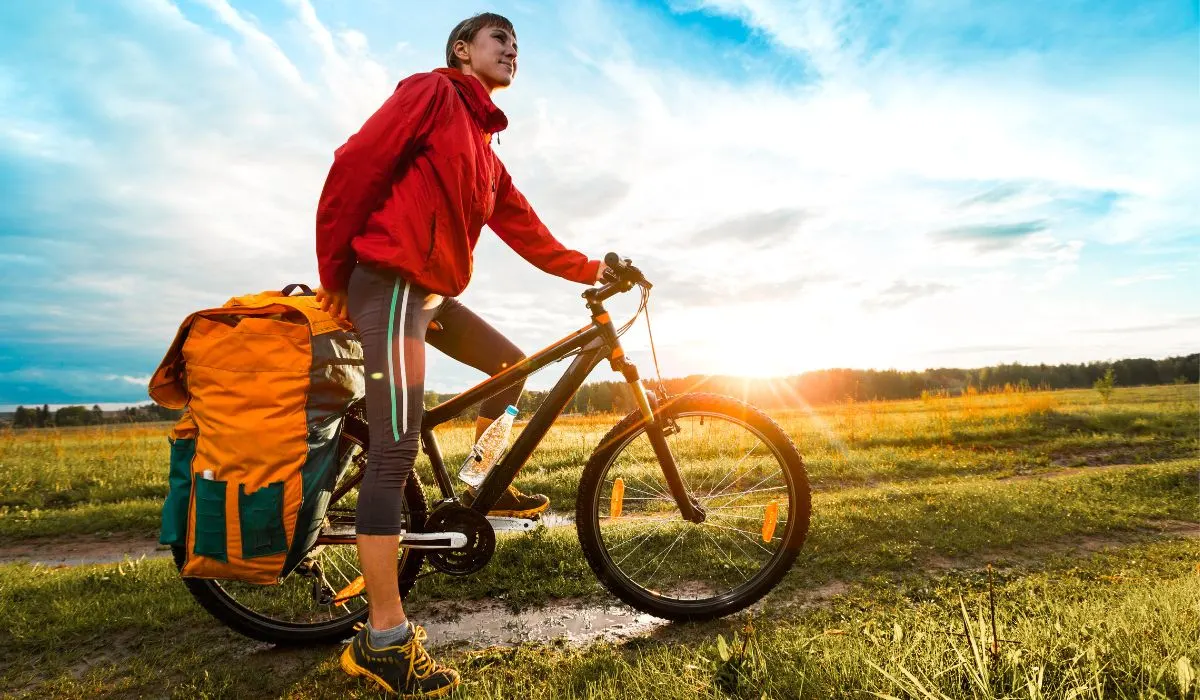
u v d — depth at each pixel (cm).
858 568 297
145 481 757
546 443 734
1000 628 179
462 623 238
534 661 196
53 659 210
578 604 255
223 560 180
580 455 688
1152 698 129
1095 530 384
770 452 241
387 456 181
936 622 207
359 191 167
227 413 178
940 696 134
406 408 181
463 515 215
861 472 711
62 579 280
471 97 190
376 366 179
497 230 238
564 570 286
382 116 169
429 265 177
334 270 178
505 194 231
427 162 176
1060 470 751
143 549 493
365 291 179
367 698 178
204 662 206
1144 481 539
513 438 236
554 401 224
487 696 166
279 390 179
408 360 180
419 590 267
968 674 143
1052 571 301
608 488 316
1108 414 1299
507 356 237
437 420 224
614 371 228
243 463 178
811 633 204
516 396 231
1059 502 445
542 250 240
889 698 136
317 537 205
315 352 183
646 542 309
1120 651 152
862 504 434
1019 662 145
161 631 231
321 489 189
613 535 306
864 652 165
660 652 193
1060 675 143
